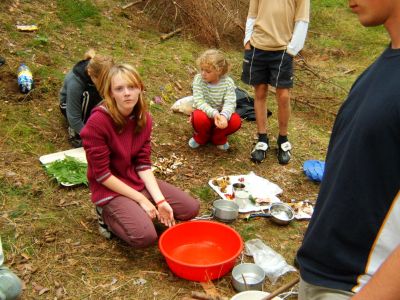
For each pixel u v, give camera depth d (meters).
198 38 6.48
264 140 4.18
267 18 3.84
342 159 1.32
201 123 4.00
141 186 3.02
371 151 1.24
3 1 5.62
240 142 4.42
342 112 1.39
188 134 4.43
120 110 2.77
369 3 1.22
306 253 1.48
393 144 1.20
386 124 1.20
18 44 4.99
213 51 3.96
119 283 2.65
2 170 3.47
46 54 5.00
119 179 2.95
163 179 3.73
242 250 2.91
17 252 2.78
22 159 3.64
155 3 6.62
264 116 4.14
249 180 3.79
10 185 3.33
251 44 3.98
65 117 4.07
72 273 2.69
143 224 2.76
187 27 6.52
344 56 7.21
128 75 2.69
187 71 5.56
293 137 4.66
